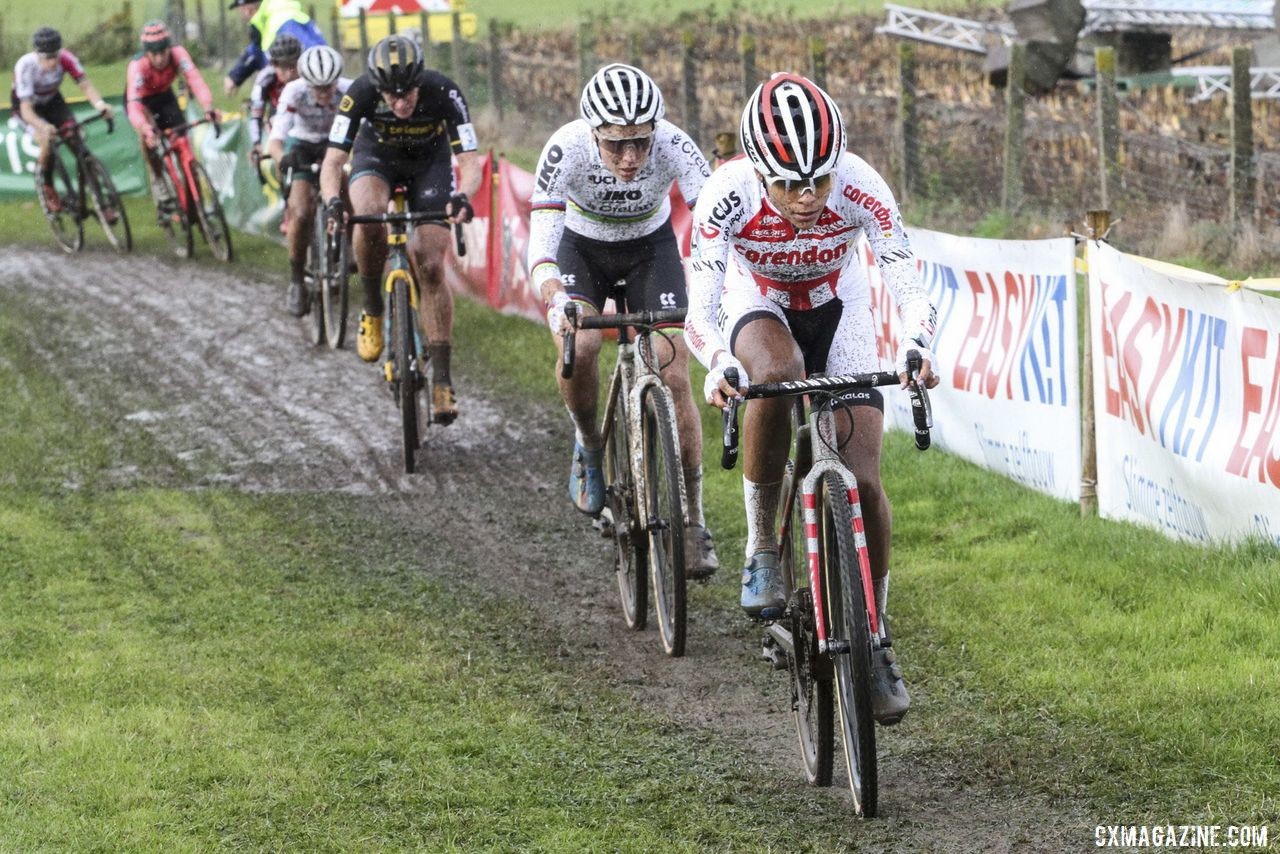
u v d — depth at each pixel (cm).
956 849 1145
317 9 10862
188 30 9688
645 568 1678
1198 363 1675
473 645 1664
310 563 1975
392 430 2662
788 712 1452
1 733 1380
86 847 1160
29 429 2661
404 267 2380
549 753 1353
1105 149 3288
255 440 2614
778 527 1377
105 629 1702
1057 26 5219
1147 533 1781
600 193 1683
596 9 10675
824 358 1356
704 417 2547
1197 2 5425
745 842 1170
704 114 5322
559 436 2600
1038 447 2025
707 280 1257
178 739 1370
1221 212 3372
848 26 7762
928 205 3888
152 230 5041
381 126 2445
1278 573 1534
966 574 1755
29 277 4238
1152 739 1272
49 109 4522
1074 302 1919
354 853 1154
